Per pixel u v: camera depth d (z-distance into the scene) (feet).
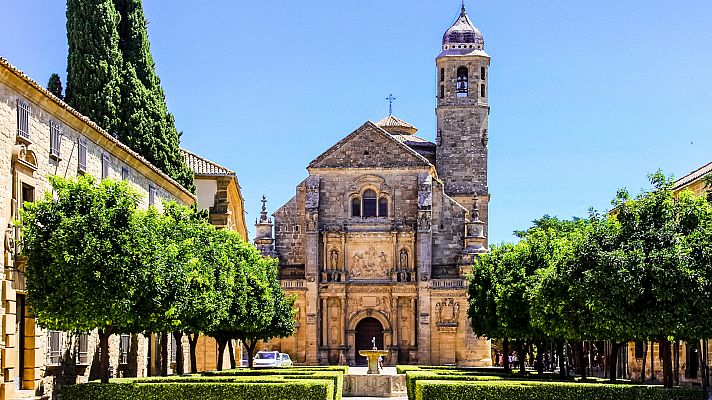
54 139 163.12
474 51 430.61
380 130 375.45
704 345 247.91
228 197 305.12
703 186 245.04
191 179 276.82
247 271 231.30
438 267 372.58
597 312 159.74
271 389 158.61
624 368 320.09
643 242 159.33
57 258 142.51
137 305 151.94
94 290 143.33
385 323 368.68
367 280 371.35
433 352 362.12
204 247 199.21
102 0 253.65
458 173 425.69
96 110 248.93
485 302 262.88
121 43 263.70
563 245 203.82
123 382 154.51
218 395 156.97
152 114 258.98
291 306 301.63
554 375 241.14
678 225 161.89
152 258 150.71
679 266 152.15
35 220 145.48
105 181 151.64
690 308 152.87
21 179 148.46
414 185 372.38
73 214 146.82
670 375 159.02
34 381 153.89
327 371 248.32
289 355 368.27
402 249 371.15
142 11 268.82
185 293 162.81
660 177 166.50
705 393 154.92
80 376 178.40
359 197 374.63
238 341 347.36
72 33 252.62
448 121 428.56
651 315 154.30
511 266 249.55
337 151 376.07
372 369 284.41
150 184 230.48
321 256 374.22
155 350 237.45
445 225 374.84
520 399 165.27
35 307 143.64
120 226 148.46
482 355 358.84
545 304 186.39
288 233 381.40
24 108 149.69
